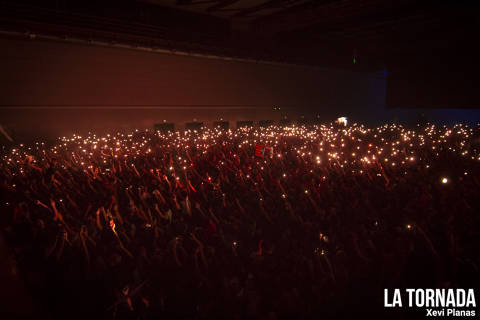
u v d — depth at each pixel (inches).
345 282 253.9
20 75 992.9
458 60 1681.8
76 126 1114.1
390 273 255.0
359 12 1106.7
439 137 1001.5
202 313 227.9
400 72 1955.0
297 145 907.4
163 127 1320.1
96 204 434.3
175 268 276.8
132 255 302.0
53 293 258.2
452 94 1722.4
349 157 697.6
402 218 352.5
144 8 1194.6
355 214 368.2
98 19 1061.1
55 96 1063.6
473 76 1628.9
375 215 364.8
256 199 422.3
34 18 940.0
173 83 1323.8
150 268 278.7
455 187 438.6
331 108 1941.4
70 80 1087.6
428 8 1049.5
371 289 246.4
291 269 266.2
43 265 294.7
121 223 361.7
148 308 242.1
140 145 922.7
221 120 1483.8
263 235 333.7
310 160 659.4
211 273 269.7
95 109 1149.1
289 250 297.0
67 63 1074.1
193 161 656.4
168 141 1043.9
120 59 1184.2
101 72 1147.9
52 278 275.9
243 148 821.2
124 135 1214.3
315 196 417.7
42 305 243.1
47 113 1051.9
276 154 725.9
